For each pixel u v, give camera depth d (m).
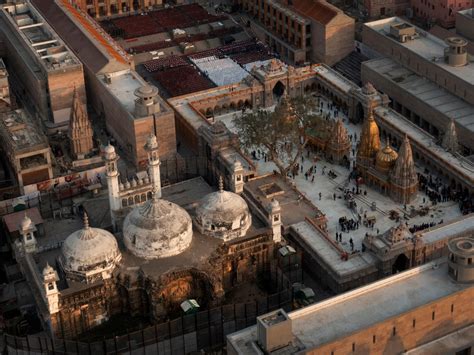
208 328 171.50
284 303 177.00
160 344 169.25
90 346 165.25
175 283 175.62
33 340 167.12
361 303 154.88
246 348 144.62
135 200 197.25
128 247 178.75
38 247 186.50
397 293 157.12
